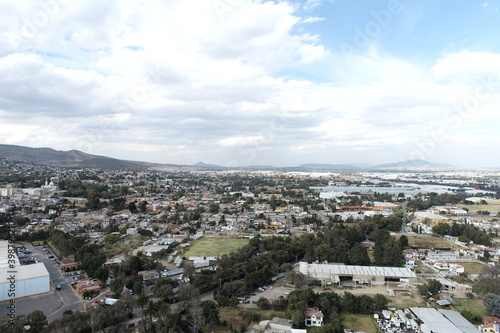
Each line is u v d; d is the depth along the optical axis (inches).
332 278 5629.9
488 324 4028.1
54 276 5856.3
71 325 3686.0
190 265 5989.2
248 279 5319.9
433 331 3870.6
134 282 5191.9
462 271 6077.8
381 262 6486.2
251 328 4005.9
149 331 3946.9
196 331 3895.2
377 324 4220.0
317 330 3978.8
